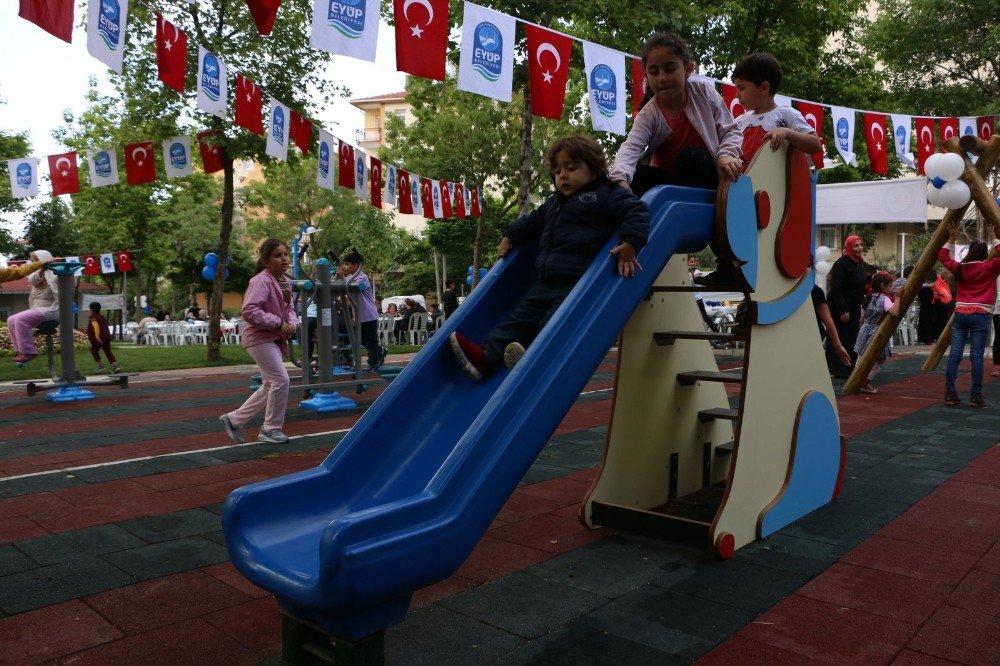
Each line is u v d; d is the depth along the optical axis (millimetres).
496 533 3805
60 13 4047
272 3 4328
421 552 2000
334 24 4586
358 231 36406
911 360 13352
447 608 2857
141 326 29125
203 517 4137
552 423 2367
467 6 5430
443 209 11523
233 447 6133
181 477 5082
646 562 3355
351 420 7543
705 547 3383
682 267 4203
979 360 7652
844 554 3410
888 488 4543
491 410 2262
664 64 3365
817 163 8102
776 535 3695
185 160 9625
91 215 31516
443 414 2842
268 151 7668
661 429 4172
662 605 2869
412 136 22125
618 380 3863
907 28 21266
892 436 6195
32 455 5891
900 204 9172
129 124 12906
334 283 8680
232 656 2488
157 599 2979
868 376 8891
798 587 3033
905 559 3330
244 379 12336
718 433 4656
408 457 2666
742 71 4055
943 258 7891
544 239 3197
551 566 3312
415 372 2869
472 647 2533
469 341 2998
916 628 2637
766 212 3480
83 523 4027
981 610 2773
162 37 5570
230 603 2938
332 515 2447
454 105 21375
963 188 7434
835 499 4312
